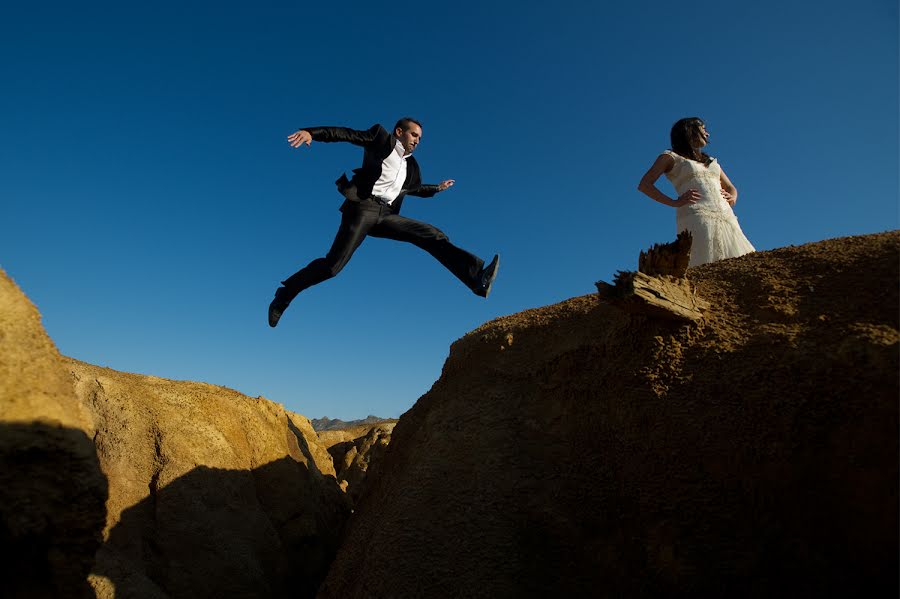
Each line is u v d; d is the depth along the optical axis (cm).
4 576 329
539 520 473
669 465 422
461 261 516
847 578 335
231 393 948
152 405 799
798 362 390
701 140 610
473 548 477
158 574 662
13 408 322
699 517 397
